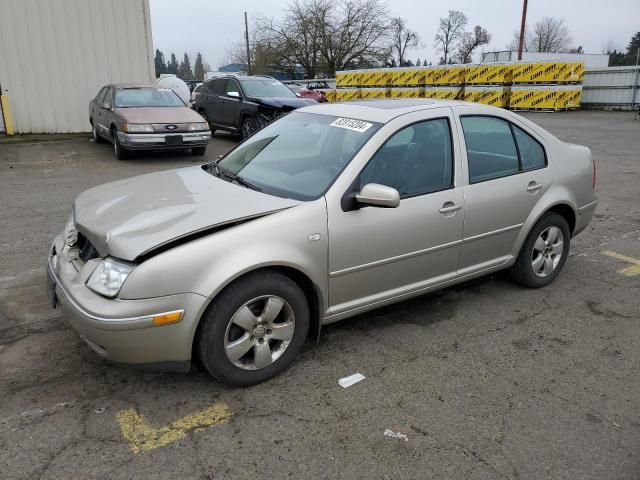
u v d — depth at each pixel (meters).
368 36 45.44
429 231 3.69
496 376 3.31
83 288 2.87
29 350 3.52
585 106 23.77
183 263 2.78
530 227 4.36
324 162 3.54
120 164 10.80
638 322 4.07
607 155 11.88
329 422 2.85
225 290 2.92
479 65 23.22
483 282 4.80
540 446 2.69
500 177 4.12
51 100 14.62
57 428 2.77
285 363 3.25
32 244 5.67
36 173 9.76
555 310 4.25
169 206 3.18
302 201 3.24
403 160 3.62
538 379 3.29
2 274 4.82
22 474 2.45
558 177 4.52
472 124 4.04
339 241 3.27
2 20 13.66
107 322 2.70
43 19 14.05
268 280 3.04
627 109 22.39
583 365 3.46
